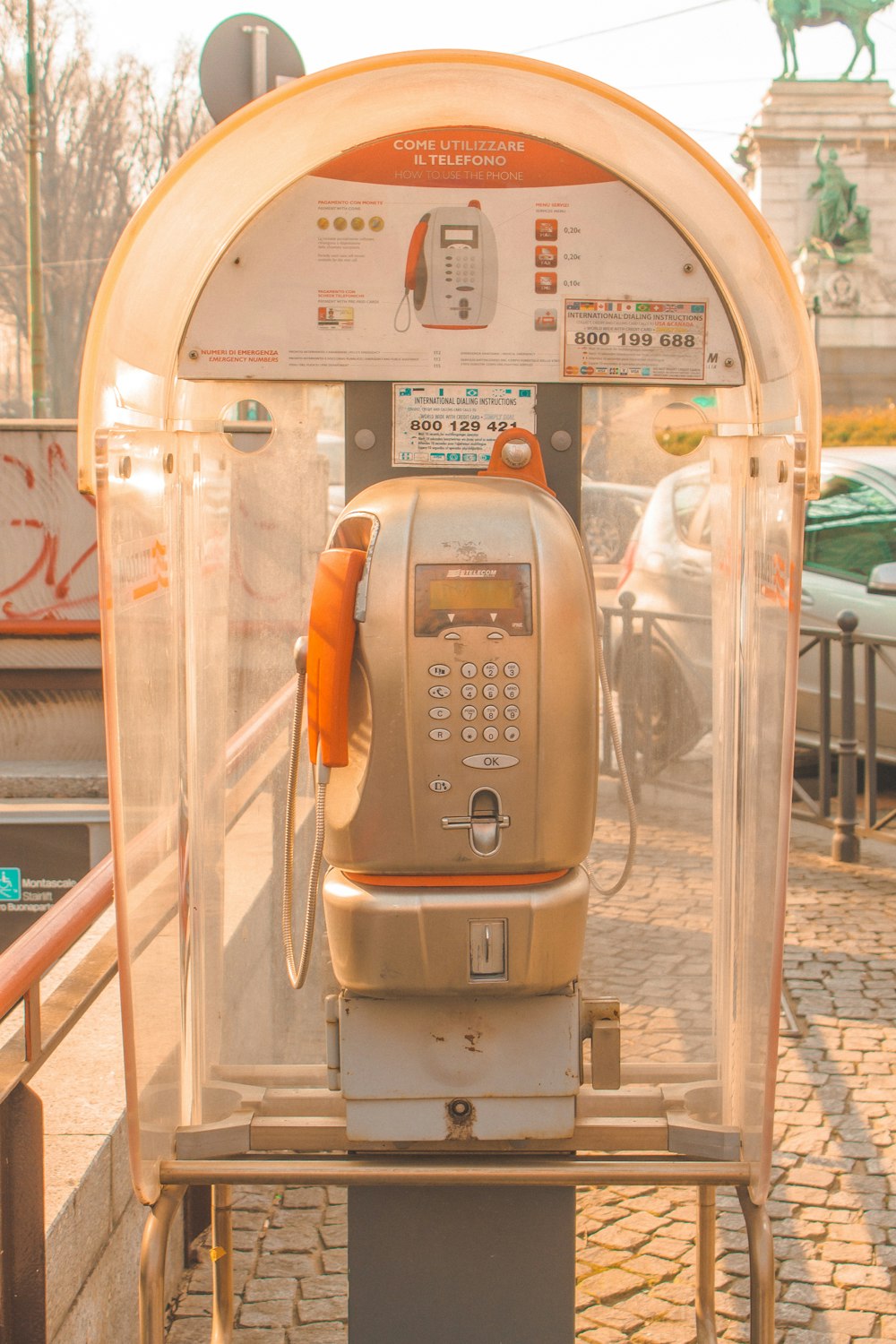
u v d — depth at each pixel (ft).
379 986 5.89
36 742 17.49
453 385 6.92
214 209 6.75
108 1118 8.07
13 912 16.33
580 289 6.81
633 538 7.38
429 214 6.75
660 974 7.59
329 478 7.30
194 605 7.42
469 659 5.60
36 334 61.36
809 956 15.24
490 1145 6.36
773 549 6.39
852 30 78.54
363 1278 6.75
